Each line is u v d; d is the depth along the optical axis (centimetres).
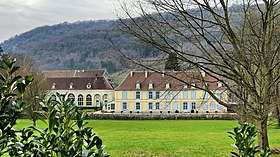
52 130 300
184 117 6500
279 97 1208
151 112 7919
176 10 1009
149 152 2206
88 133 314
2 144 298
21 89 304
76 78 9556
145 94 8119
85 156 290
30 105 311
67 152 292
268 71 1132
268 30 1150
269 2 1086
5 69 305
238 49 1068
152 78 8181
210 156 1998
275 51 1116
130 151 2252
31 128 316
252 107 1099
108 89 9394
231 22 1193
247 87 1076
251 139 362
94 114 6688
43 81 5419
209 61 1064
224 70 1062
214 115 6369
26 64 5278
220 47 1120
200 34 1010
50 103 303
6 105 301
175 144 2634
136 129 4344
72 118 310
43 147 312
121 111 8194
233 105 1159
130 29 1022
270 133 3272
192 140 2911
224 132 3791
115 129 4347
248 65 1079
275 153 1886
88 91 9425
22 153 312
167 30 1027
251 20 1174
